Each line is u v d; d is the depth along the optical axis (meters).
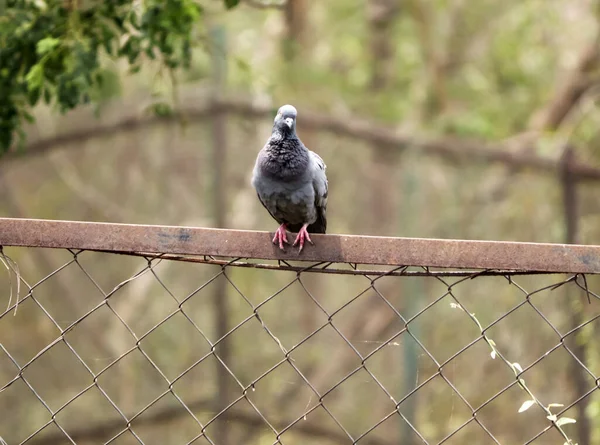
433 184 15.65
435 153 14.30
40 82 6.29
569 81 15.98
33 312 15.91
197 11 6.81
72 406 14.51
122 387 15.30
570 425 9.80
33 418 14.66
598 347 9.73
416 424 12.19
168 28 6.68
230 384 11.97
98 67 6.89
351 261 3.72
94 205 18.00
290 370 15.38
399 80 18.98
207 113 12.99
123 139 17.75
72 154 18.00
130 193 18.42
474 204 15.39
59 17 6.78
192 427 12.32
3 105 6.86
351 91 18.72
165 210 18.17
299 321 16.75
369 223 18.44
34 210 18.44
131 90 15.09
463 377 13.41
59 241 3.78
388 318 15.11
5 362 15.31
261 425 11.12
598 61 16.33
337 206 18.50
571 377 10.09
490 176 15.25
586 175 12.43
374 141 14.59
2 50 6.68
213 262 3.82
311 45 19.02
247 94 13.22
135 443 12.94
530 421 12.62
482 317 13.46
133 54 6.91
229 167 16.31
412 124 16.25
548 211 14.74
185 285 16.28
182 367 15.35
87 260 16.66
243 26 17.81
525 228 14.99
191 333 16.05
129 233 3.77
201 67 14.50
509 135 17.52
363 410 14.66
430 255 3.67
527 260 3.59
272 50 17.67
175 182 18.08
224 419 11.16
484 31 19.00
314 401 14.75
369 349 15.04
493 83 18.86
